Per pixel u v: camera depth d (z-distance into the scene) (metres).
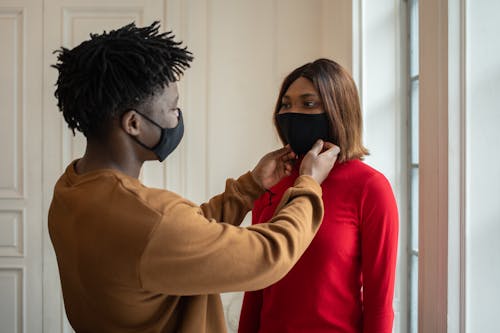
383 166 1.95
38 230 2.47
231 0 2.50
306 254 1.18
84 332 0.91
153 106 0.85
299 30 2.50
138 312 0.83
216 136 2.51
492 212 1.09
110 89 0.81
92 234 0.80
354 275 1.18
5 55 2.47
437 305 1.13
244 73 2.50
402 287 1.94
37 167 2.47
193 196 2.51
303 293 1.17
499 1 1.08
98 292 0.81
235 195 1.16
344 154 1.21
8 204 2.47
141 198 0.80
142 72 0.82
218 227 0.81
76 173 0.91
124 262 0.77
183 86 2.50
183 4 2.49
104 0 2.47
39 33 2.47
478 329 1.10
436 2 1.13
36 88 2.47
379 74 1.96
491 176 1.09
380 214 1.14
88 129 0.86
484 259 1.09
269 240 0.83
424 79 1.19
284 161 1.22
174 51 0.88
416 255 1.85
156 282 0.78
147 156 0.90
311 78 1.20
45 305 2.46
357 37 1.96
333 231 1.16
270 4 2.50
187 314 0.88
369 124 1.95
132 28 0.89
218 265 0.78
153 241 0.76
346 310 1.16
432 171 1.15
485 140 1.09
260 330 1.26
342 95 1.21
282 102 1.29
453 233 1.09
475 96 1.09
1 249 2.47
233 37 2.50
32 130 2.47
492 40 1.08
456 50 1.09
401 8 1.96
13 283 2.47
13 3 2.46
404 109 1.95
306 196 0.95
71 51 0.86
